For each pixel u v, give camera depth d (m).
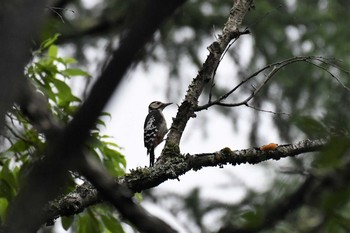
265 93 22.22
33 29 3.73
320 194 4.77
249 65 22.67
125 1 23.20
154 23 3.66
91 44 23.39
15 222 3.89
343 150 4.89
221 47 9.94
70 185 9.48
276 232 4.84
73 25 23.08
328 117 5.50
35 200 3.92
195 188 17.34
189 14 23.08
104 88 3.79
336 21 23.59
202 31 23.34
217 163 9.07
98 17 23.45
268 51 22.86
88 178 6.23
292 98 21.89
